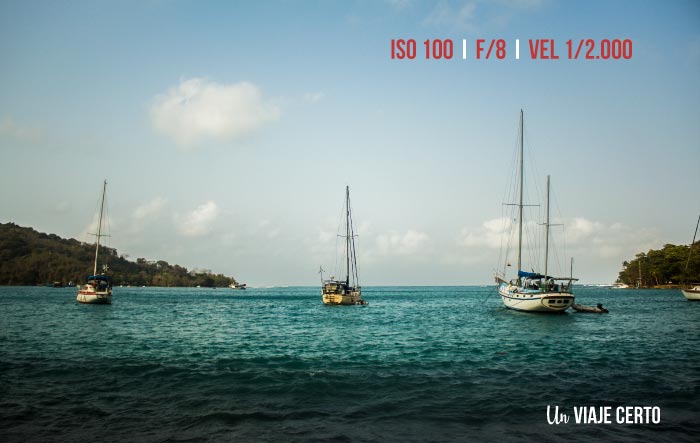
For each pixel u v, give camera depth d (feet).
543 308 185.47
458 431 45.88
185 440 43.32
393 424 47.83
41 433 44.93
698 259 487.20
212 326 152.76
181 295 528.22
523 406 53.83
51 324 150.51
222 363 80.48
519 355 90.38
